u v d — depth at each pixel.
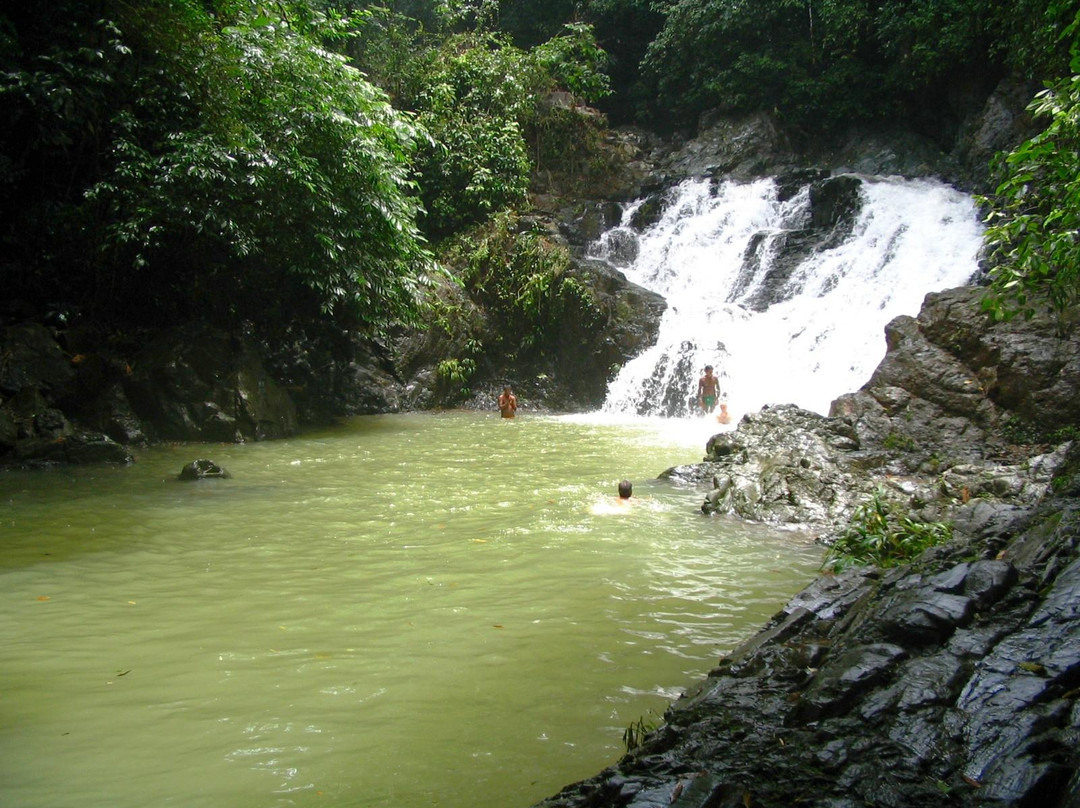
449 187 23.75
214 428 14.95
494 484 11.18
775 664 4.52
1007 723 3.22
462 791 3.74
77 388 14.38
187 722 4.43
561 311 21.34
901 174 24.11
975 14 22.45
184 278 16.59
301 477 11.71
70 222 15.06
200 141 14.77
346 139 16.14
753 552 7.90
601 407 21.20
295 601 6.51
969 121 23.66
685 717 4.00
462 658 5.36
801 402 18.33
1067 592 4.02
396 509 9.69
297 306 18.53
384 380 20.25
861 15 24.89
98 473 12.01
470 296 22.08
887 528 7.24
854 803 2.97
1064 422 10.84
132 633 5.80
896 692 3.65
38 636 5.74
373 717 4.50
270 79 15.85
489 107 25.50
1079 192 7.11
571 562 7.57
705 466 11.37
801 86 26.28
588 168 26.44
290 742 4.21
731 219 24.34
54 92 14.05
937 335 12.50
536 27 30.97
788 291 21.73
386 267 17.22
